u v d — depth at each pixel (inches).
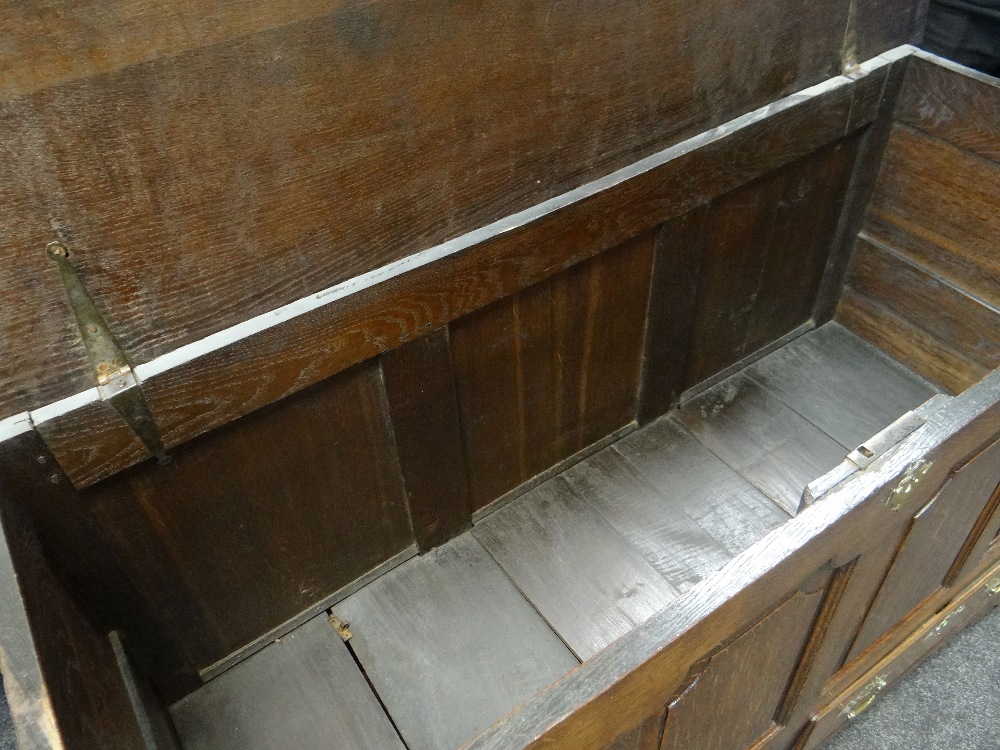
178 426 36.0
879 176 60.6
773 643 34.3
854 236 64.1
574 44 38.0
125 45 26.7
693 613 26.6
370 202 36.4
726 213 53.0
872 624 43.0
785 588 30.1
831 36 49.6
